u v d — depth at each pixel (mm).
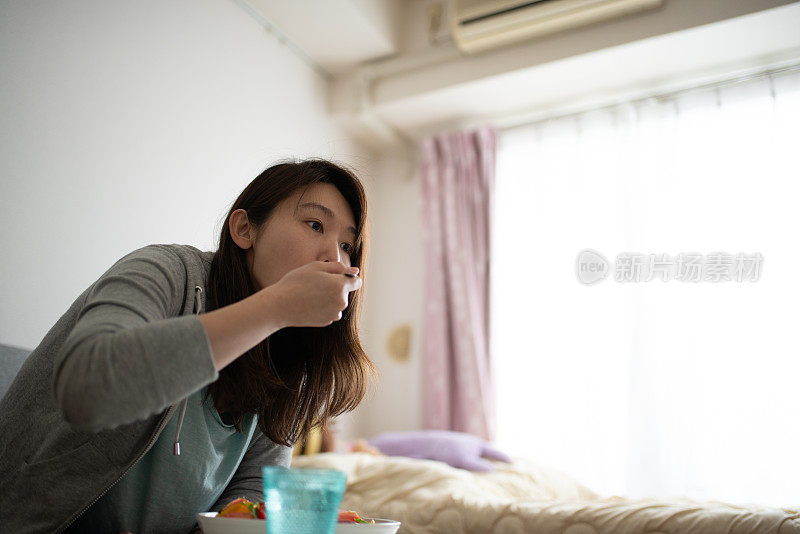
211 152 2562
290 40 3133
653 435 2688
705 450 2617
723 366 2672
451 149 3471
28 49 1896
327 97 3387
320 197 878
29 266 1839
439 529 1625
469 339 3156
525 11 2873
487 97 3232
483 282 3244
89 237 2025
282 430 884
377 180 3744
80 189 2012
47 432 745
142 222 2219
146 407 552
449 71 3191
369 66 3346
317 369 912
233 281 852
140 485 791
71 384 542
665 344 2785
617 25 2809
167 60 2400
